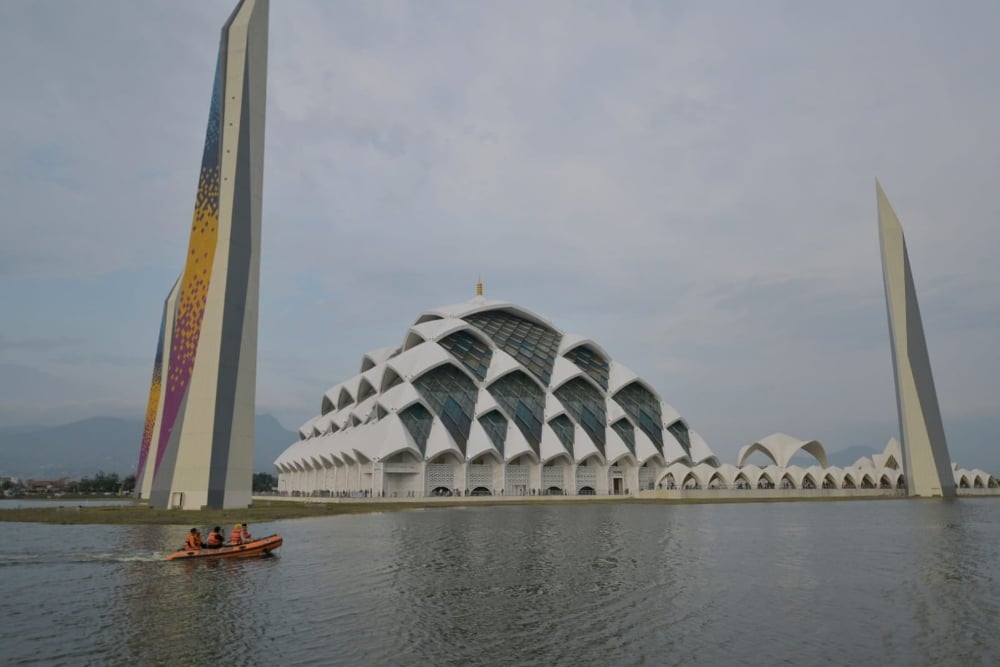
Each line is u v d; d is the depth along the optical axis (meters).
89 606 17.34
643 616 16.28
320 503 66.94
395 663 12.85
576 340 92.62
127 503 76.31
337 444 84.94
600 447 82.62
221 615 16.39
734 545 29.67
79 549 27.94
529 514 50.72
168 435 48.66
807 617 16.19
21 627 15.31
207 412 46.66
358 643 14.09
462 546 29.25
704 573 22.12
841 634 14.73
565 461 80.94
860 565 23.80
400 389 78.31
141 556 26.03
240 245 48.59
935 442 77.69
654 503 68.75
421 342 91.06
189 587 19.80
